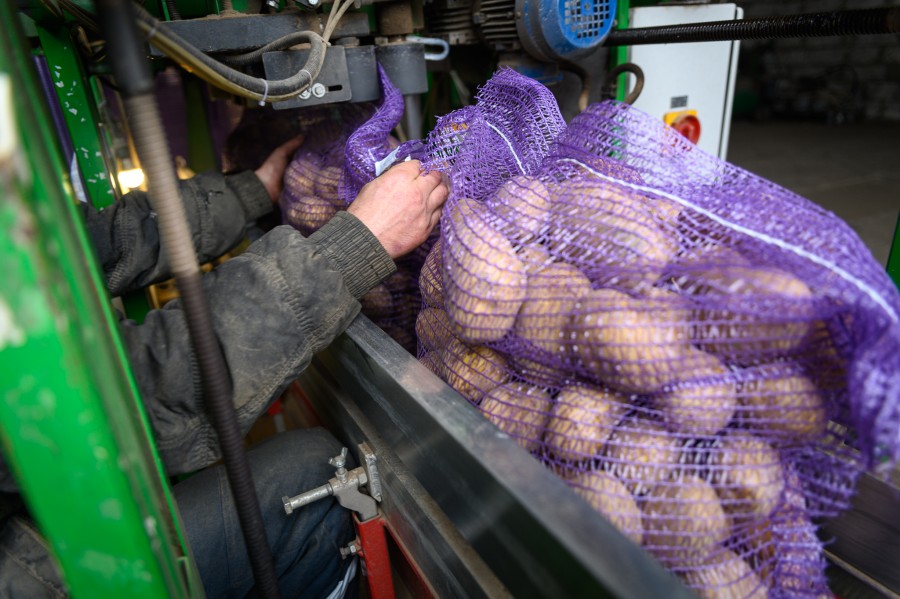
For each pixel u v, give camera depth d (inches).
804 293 22.8
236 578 36.7
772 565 27.3
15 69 15.8
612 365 25.1
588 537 19.0
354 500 36.0
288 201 54.0
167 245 21.5
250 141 66.2
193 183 53.7
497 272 28.6
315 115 57.3
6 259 14.1
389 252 36.1
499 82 42.8
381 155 43.1
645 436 25.3
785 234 25.0
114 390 19.3
